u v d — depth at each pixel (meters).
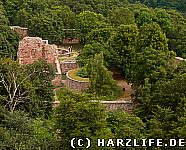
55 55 66.56
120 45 62.34
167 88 44.09
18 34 85.19
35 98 44.31
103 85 54.41
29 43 64.62
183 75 43.75
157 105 40.97
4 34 77.62
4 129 33.59
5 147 31.56
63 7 98.81
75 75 63.75
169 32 85.25
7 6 101.19
